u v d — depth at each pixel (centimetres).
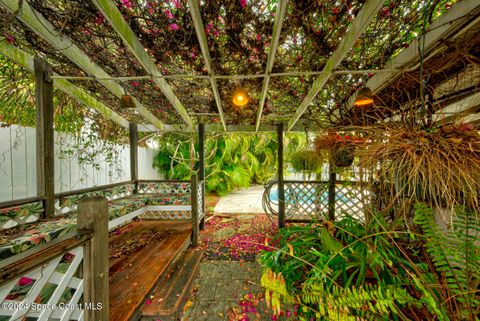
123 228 326
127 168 441
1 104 216
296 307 163
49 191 213
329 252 173
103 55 187
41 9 138
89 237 100
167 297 175
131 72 213
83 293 102
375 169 123
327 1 130
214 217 461
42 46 173
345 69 192
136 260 217
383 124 130
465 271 100
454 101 176
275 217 454
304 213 390
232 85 243
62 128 283
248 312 174
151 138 557
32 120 245
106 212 111
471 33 113
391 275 137
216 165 728
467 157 91
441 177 92
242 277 225
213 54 182
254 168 796
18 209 189
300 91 252
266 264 189
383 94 201
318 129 305
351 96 241
